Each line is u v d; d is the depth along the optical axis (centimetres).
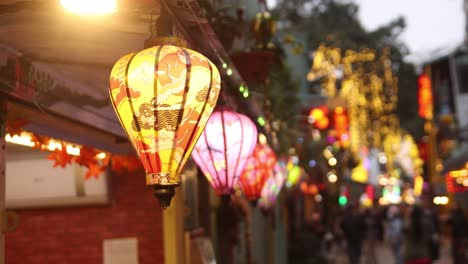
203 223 1052
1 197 427
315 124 2056
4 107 432
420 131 5097
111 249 837
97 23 403
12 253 841
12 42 423
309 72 3759
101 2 372
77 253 839
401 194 6016
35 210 842
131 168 735
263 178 782
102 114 577
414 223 1709
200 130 372
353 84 4172
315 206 2906
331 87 3731
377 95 4256
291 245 1959
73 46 439
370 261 2531
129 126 362
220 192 592
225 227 1098
